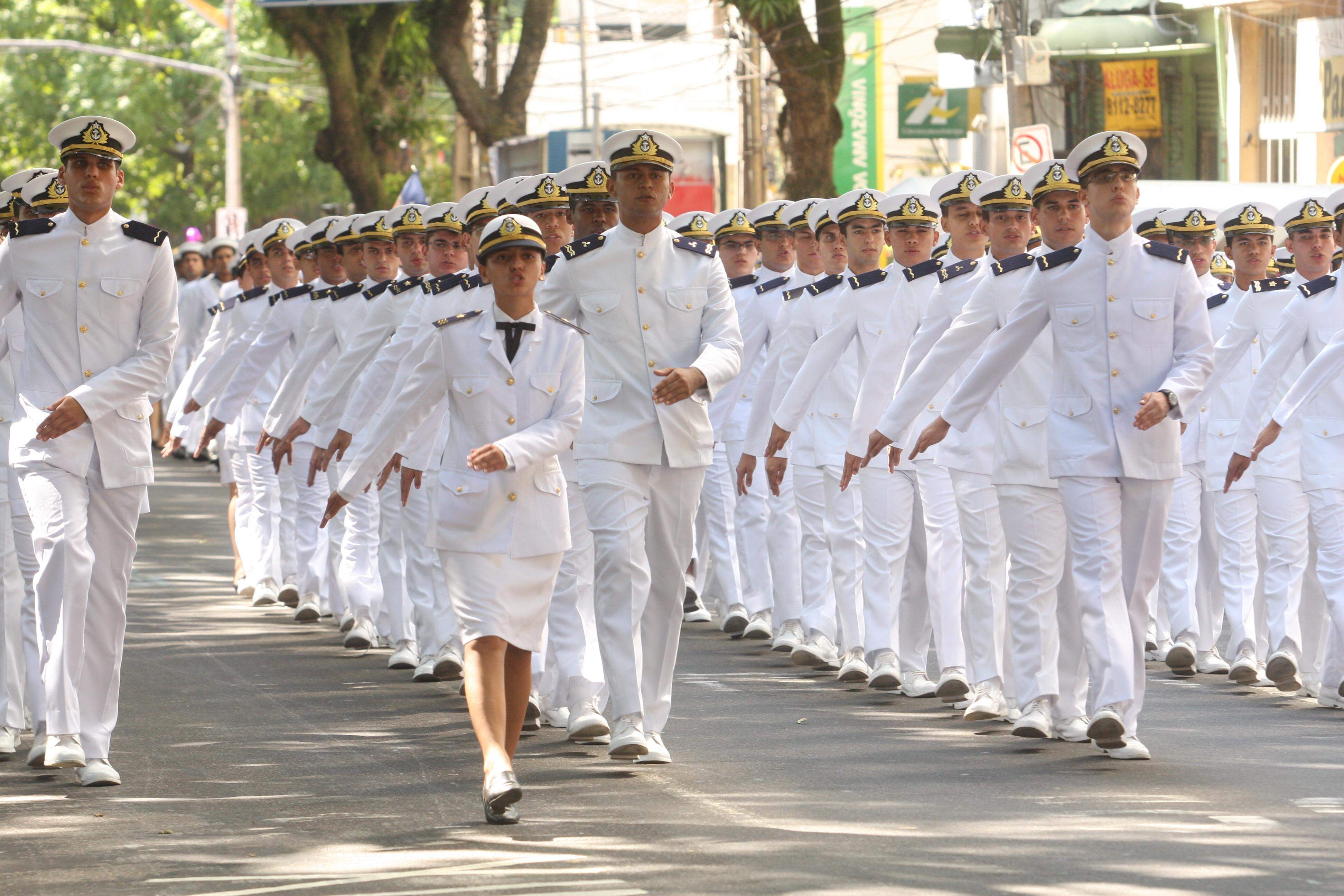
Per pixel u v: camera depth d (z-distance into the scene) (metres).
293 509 28.00
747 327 25.83
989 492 19.25
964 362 19.84
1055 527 17.77
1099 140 16.97
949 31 57.38
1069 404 17.14
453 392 15.11
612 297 16.61
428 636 21.86
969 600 19.34
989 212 19.45
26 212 18.61
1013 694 19.95
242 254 32.97
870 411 20.75
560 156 79.00
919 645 21.17
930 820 14.47
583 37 88.00
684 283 16.64
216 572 32.59
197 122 102.25
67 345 16.28
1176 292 16.97
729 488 26.61
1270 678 21.53
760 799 15.34
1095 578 16.98
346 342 24.95
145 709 19.94
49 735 15.98
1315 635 21.58
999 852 13.34
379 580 24.58
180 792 15.84
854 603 22.20
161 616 27.39
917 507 21.06
